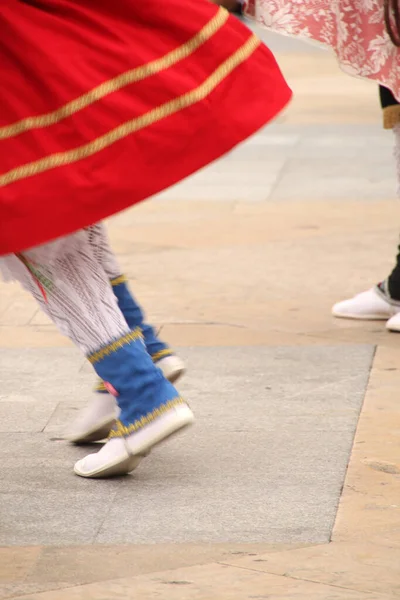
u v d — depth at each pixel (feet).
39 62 19.20
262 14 27.94
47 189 19.10
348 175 53.67
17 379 29.63
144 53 19.69
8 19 19.16
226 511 21.34
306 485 22.43
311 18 27.91
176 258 41.42
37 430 26.05
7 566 19.33
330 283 37.70
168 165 19.66
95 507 21.77
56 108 19.27
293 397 27.55
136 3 19.70
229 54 20.15
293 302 35.83
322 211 47.39
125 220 47.52
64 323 21.81
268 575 18.65
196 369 29.81
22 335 33.50
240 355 30.89
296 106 72.33
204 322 34.04
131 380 22.00
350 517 20.85
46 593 18.25
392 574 18.54
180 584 18.44
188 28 19.88
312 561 19.10
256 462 23.71
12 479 23.29
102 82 19.47
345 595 17.88
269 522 20.77
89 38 19.49
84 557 19.60
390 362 29.89
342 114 69.21
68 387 28.94
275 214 47.32
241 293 36.94
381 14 28.14
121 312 23.13
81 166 19.27
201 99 19.75
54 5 19.48
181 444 24.88
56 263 21.29
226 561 19.22
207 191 52.11
